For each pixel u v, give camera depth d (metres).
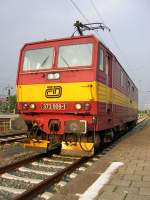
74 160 10.36
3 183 7.25
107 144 14.26
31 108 10.99
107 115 11.76
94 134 10.28
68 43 10.88
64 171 8.05
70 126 9.99
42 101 10.82
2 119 23.02
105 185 6.38
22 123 11.14
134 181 6.70
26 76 11.25
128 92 19.77
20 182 7.40
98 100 10.27
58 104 10.54
